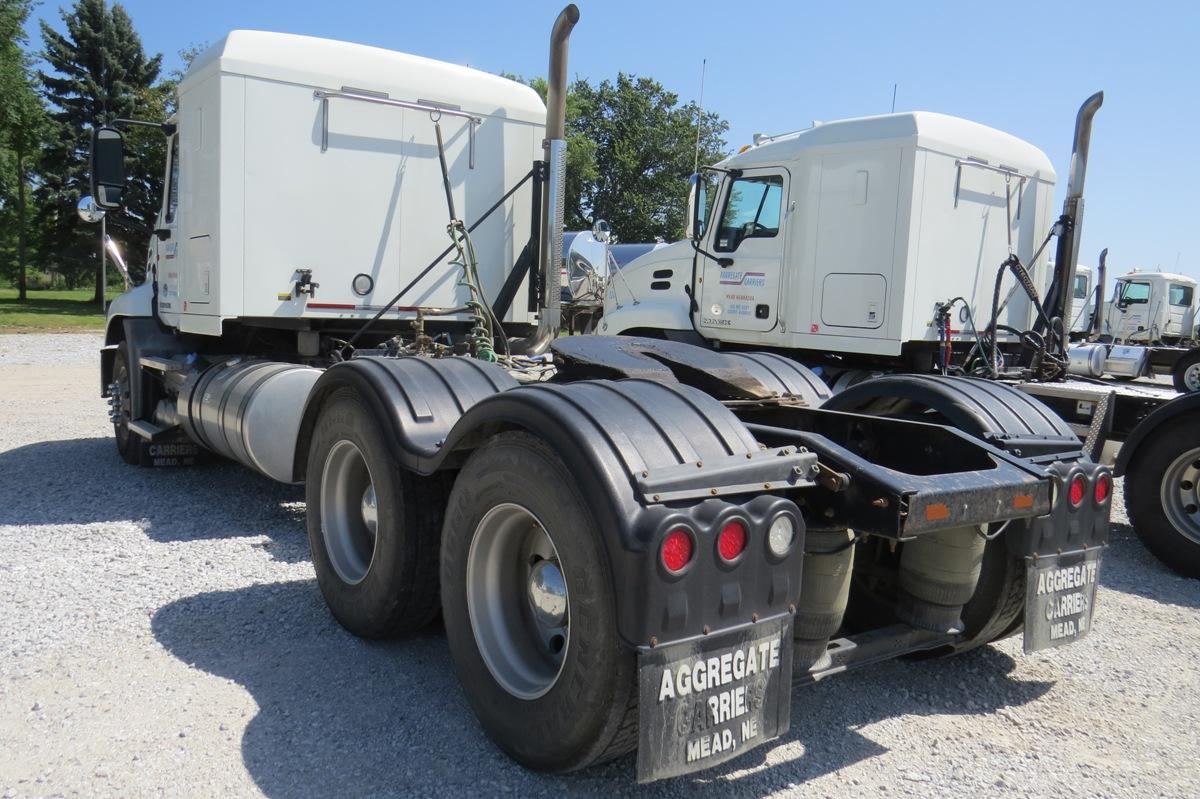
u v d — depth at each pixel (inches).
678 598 85.5
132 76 1750.7
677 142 1907.0
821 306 315.3
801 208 319.0
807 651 108.1
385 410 129.8
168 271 256.8
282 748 107.7
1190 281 901.8
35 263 1802.4
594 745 92.9
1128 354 393.1
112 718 114.0
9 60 1274.6
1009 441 129.2
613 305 403.2
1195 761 112.7
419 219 240.2
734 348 356.8
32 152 1486.2
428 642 142.0
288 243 223.1
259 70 216.5
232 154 215.2
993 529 124.2
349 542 147.5
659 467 90.7
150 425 264.1
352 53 229.3
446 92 241.0
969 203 311.7
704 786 102.8
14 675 125.5
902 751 112.8
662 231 1905.8
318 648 138.3
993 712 125.3
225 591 162.4
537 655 107.4
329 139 226.1
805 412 145.9
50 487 244.2
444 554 113.9
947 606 121.3
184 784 99.3
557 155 232.1
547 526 95.8
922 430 130.6
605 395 99.7
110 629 142.9
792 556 94.1
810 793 102.0
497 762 106.0
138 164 1160.8
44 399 438.9
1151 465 202.4
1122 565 208.4
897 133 293.7
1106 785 106.0
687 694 86.5
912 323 297.3
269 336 252.7
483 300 230.8
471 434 111.1
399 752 107.7
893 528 97.0
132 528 202.8
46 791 97.0
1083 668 142.2
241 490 245.8
